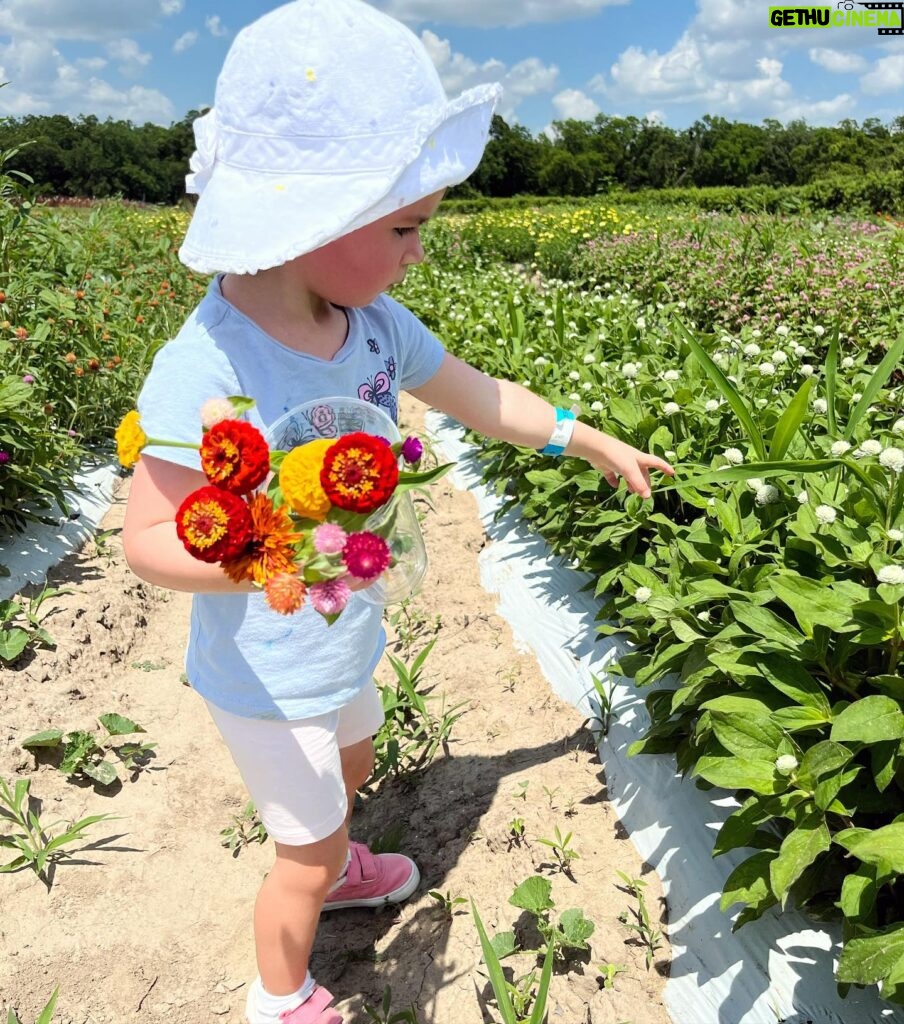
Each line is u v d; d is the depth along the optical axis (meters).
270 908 1.75
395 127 1.37
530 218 14.89
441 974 2.00
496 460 4.44
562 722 2.71
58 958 2.13
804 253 7.30
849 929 1.57
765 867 1.72
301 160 1.38
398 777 2.65
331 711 1.70
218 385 1.50
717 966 1.81
